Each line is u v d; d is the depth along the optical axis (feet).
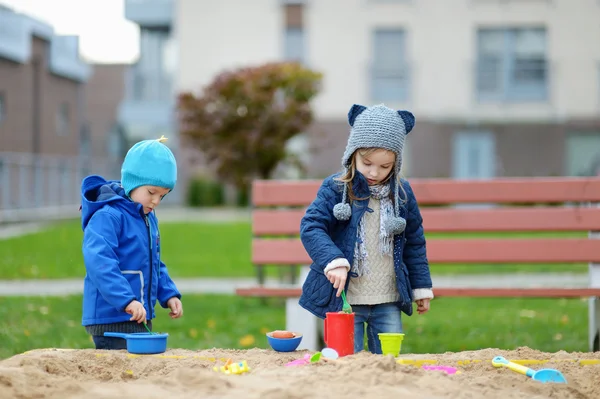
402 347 23.39
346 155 15.89
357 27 99.25
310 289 16.12
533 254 21.57
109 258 15.11
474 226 21.75
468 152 100.42
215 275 42.42
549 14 97.86
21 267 43.34
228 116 43.29
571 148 99.50
